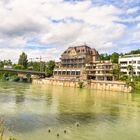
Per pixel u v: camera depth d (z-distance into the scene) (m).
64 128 38.31
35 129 36.41
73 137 33.84
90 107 62.97
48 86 162.50
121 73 161.75
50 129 37.06
